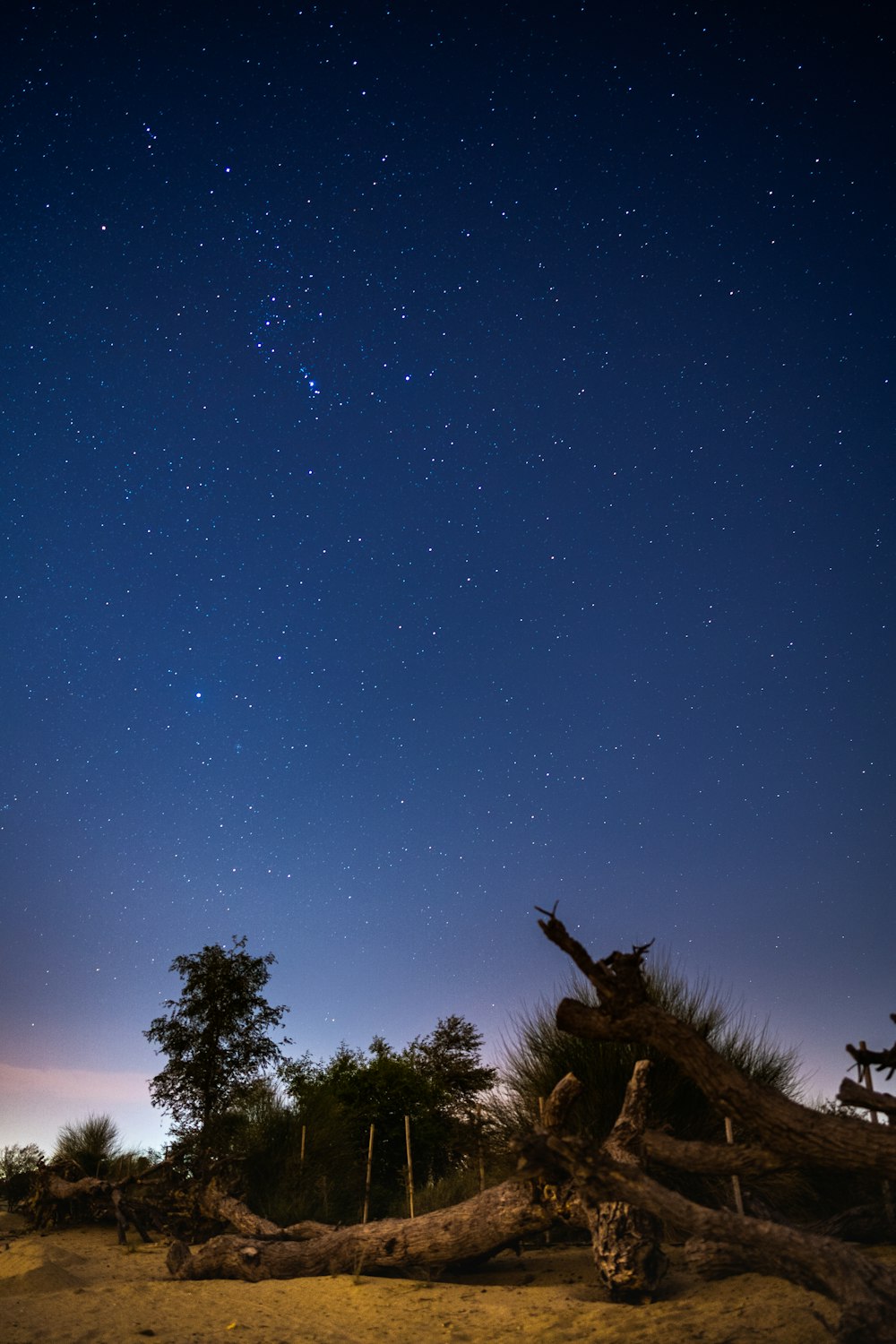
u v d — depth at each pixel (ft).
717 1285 26.18
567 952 23.90
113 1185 48.16
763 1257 24.72
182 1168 47.62
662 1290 26.76
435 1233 31.30
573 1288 28.91
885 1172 22.21
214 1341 23.18
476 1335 23.53
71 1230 50.37
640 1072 30.30
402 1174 51.67
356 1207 47.44
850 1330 19.49
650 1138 27.14
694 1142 26.71
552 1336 22.76
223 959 52.42
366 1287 30.35
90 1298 28.76
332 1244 32.83
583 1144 24.12
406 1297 28.66
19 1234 49.83
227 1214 40.06
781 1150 23.07
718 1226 22.76
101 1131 62.69
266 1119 50.70
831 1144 22.26
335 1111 51.72
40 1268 32.04
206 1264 33.47
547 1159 25.62
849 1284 20.65
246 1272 32.78
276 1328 24.61
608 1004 23.79
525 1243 37.11
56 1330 24.50
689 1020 36.70
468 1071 65.51
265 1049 51.13
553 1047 38.29
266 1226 37.63
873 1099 22.63
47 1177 51.65
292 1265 32.68
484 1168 39.68
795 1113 22.70
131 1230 49.60
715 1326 21.88
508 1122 38.52
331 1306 27.61
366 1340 23.25
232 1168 45.68
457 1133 53.52
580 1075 35.86
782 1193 31.81
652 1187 23.48
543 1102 31.14
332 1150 49.67
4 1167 60.03
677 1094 33.94
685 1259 27.30
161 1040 51.08
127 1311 26.84
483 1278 32.09
